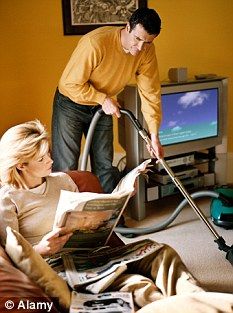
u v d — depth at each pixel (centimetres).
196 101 326
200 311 113
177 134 325
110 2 354
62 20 355
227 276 243
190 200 247
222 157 355
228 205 301
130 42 238
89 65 253
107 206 155
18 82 364
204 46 375
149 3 361
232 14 368
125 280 154
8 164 162
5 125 371
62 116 287
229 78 382
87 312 132
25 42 356
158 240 288
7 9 348
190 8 366
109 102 254
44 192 171
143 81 267
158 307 116
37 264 130
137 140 305
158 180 332
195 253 269
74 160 296
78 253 172
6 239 143
